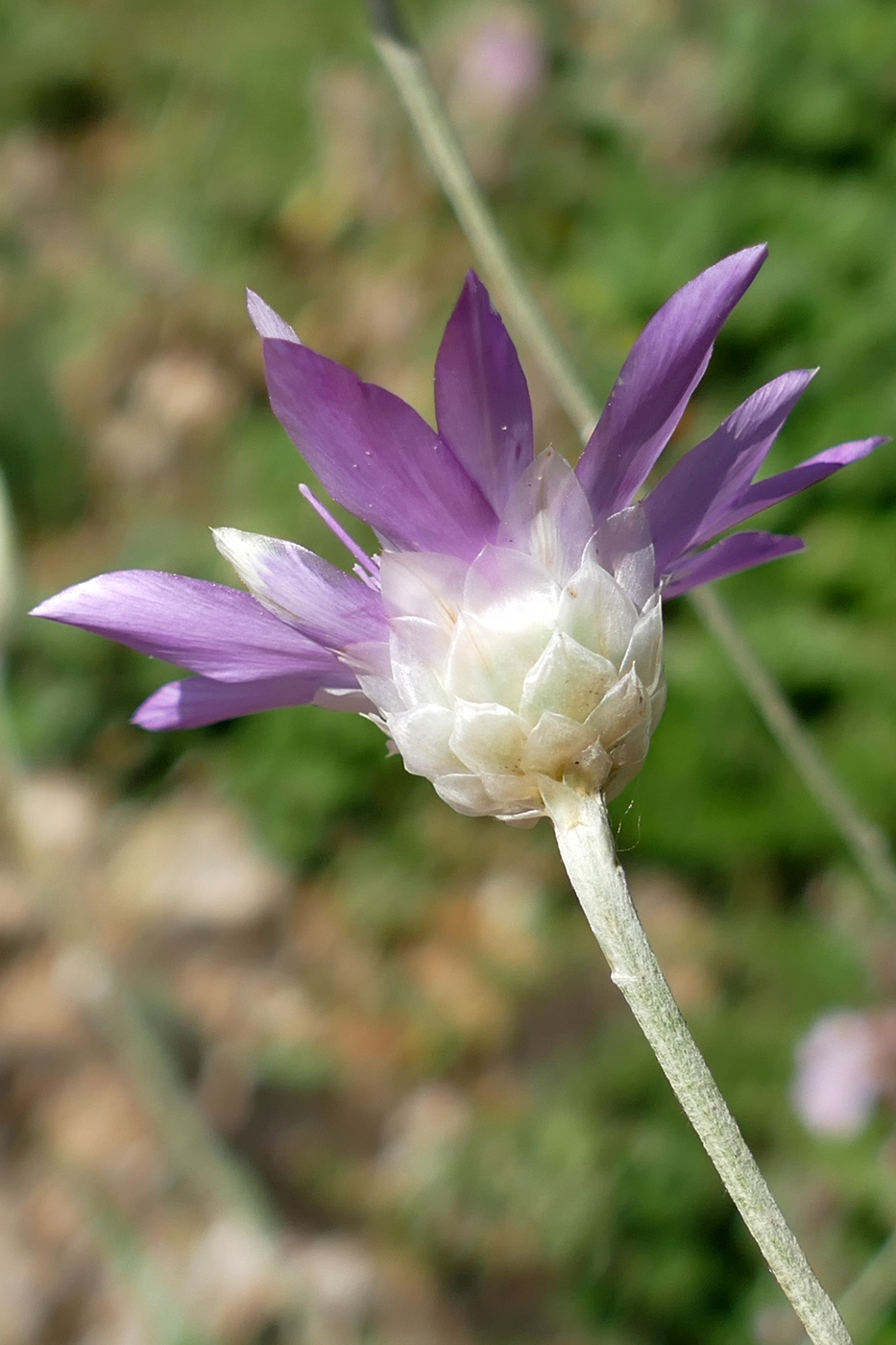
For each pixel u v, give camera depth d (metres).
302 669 0.13
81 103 0.72
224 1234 0.37
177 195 0.65
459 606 0.13
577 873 0.13
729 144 0.49
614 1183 0.33
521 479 0.13
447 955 0.42
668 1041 0.13
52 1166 0.41
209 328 0.60
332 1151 0.38
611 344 0.46
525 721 0.13
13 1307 0.37
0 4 0.75
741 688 0.38
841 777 0.36
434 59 0.56
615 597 0.13
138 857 0.47
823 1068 0.31
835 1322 0.12
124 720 0.50
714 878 0.38
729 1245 0.31
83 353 0.61
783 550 0.13
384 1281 0.35
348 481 0.13
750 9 0.50
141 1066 0.29
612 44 0.53
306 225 0.61
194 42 0.71
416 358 0.55
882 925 0.34
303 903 0.45
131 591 0.13
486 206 0.17
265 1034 0.42
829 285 0.43
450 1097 0.39
